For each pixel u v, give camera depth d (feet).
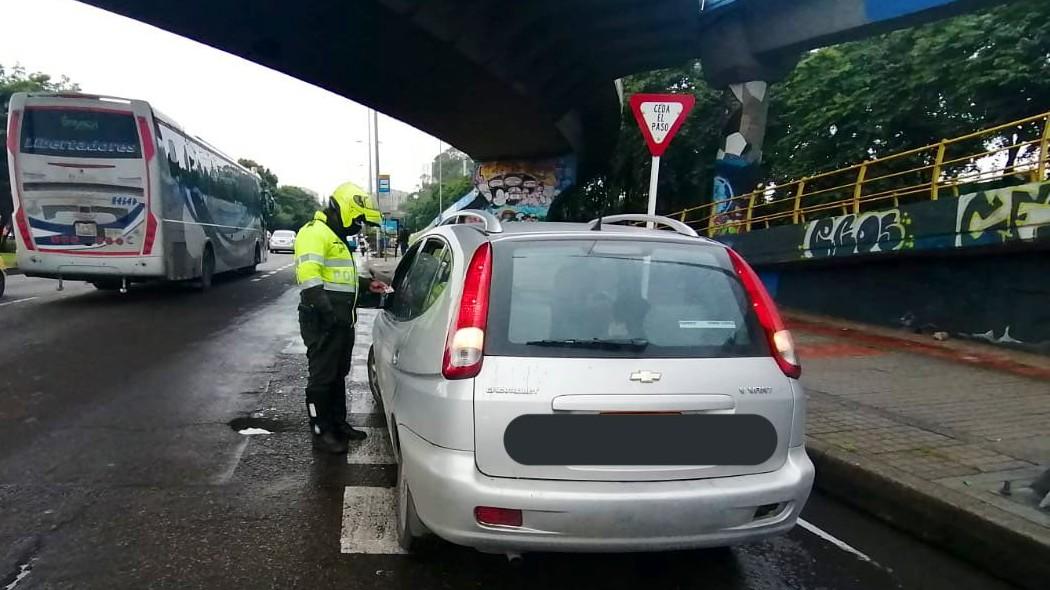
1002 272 29.43
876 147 54.90
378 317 18.35
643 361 9.82
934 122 51.06
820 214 57.67
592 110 101.71
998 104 45.60
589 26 66.59
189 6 49.93
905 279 34.27
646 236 11.54
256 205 77.00
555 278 10.53
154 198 42.96
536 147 114.52
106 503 13.56
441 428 9.68
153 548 11.79
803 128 60.59
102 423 18.71
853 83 55.83
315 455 16.71
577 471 9.50
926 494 13.46
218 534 12.41
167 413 19.88
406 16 52.21
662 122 24.97
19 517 12.82
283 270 83.97
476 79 70.59
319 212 17.43
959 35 45.98
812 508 15.02
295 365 26.89
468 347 9.73
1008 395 22.00
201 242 52.42
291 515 13.30
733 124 60.75
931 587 11.59
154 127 42.57
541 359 9.68
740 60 59.21
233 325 36.58
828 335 34.09
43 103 41.01
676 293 10.73
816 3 53.06
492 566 11.66
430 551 11.84
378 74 68.85
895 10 47.88
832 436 17.44
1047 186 27.07
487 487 9.32
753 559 12.35
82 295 49.55
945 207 31.37
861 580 11.73
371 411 20.80
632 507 9.34
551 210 124.88
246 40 57.98
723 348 10.28
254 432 18.39
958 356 28.58
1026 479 14.29
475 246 11.22
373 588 10.80
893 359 28.07
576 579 11.37
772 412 10.12
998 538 11.98
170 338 32.14
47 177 41.52
